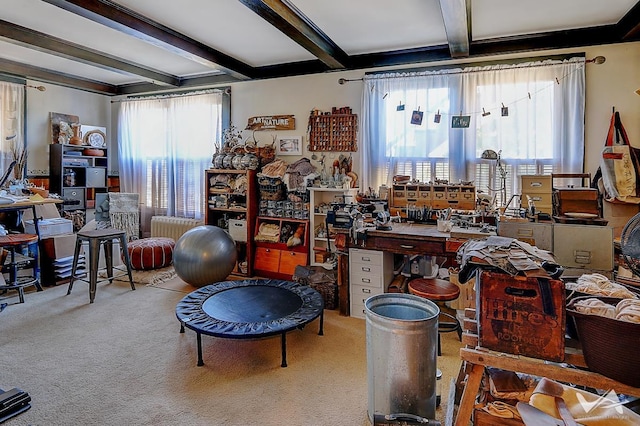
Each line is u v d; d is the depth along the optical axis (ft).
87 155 18.57
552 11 10.41
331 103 15.15
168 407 6.97
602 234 8.27
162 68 16.74
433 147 13.46
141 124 19.48
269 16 9.98
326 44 12.64
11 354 8.82
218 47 13.76
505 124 12.55
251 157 15.31
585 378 4.51
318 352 9.21
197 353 8.97
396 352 6.20
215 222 16.74
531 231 8.78
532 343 4.77
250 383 7.83
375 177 14.23
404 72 13.76
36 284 13.21
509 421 5.07
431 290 8.99
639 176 10.51
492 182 12.74
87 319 10.91
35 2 10.29
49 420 6.55
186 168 18.40
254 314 9.17
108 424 6.48
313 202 14.29
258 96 16.58
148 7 10.44
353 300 11.41
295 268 13.64
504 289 4.86
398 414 5.92
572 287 5.43
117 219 18.13
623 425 4.45
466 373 5.89
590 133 11.78
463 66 13.14
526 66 12.20
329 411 6.95
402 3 10.08
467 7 9.80
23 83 16.81
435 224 11.89
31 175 17.33
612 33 11.35
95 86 19.21
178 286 13.99
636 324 4.14
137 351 9.08
